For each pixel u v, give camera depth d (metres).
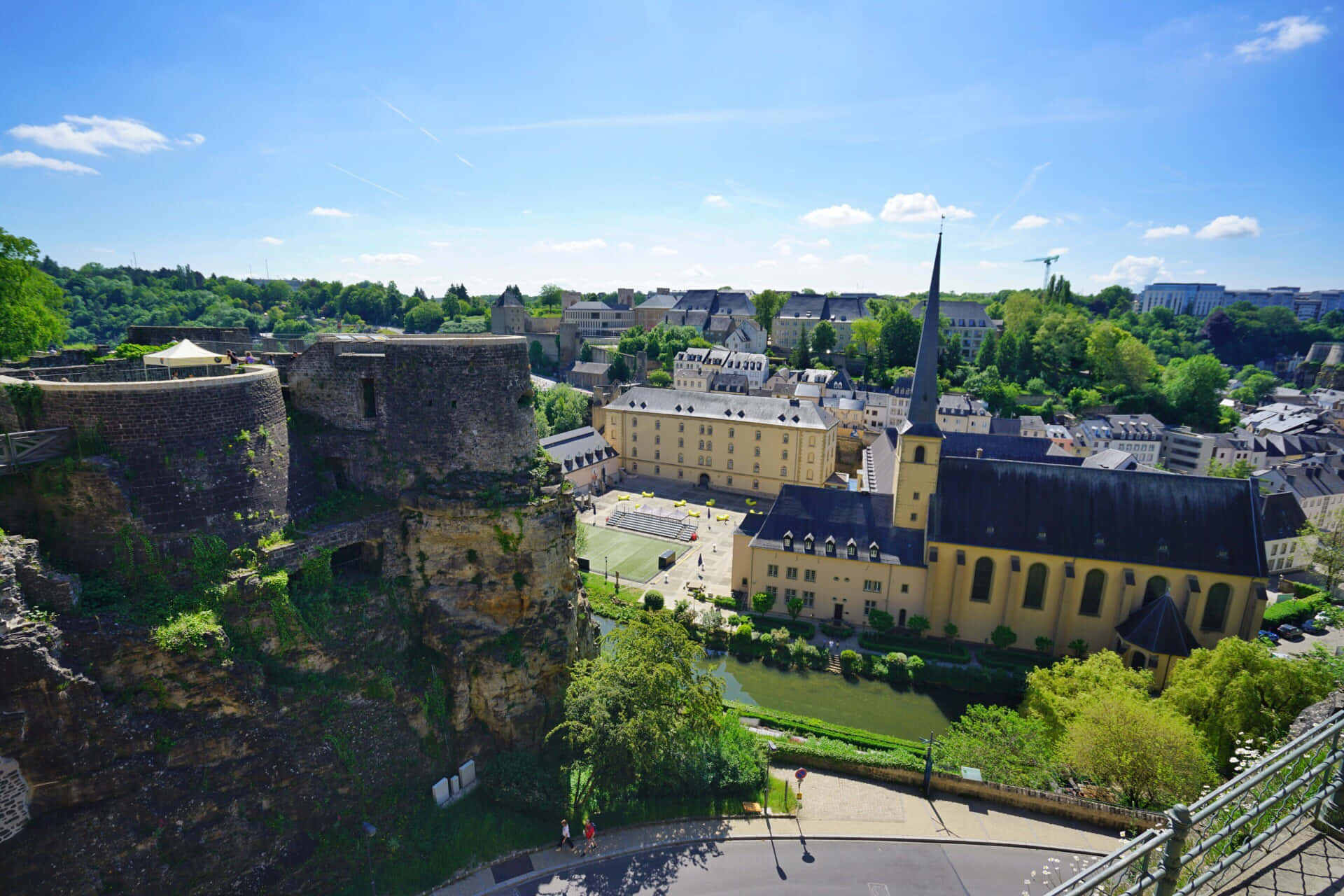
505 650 40.19
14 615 25.45
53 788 26.28
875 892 35.72
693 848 38.25
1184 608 64.38
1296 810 13.35
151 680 28.58
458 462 39.78
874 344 193.50
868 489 104.75
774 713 56.72
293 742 32.50
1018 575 67.81
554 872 35.88
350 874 33.38
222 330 53.31
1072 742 44.34
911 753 50.81
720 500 119.69
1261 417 173.88
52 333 57.09
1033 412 163.62
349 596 36.34
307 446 40.69
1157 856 14.70
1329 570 85.81
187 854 28.98
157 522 30.38
